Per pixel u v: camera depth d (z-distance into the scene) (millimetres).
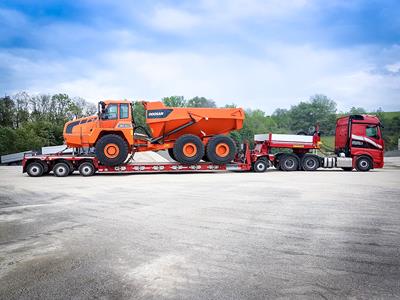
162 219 5324
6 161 24906
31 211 6047
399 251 3744
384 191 8422
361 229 4691
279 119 99438
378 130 16703
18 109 57312
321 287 2820
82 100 65750
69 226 4910
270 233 4484
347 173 14992
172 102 75750
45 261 3459
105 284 2893
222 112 15562
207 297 2641
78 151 14969
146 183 10570
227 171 16484
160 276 3055
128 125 14461
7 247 3941
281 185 9836
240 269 3217
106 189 9047
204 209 6117
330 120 86688
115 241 4145
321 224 4980
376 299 2611
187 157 14805
